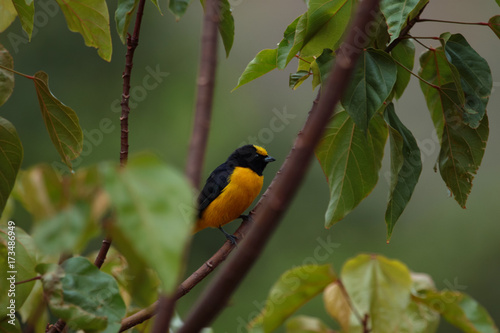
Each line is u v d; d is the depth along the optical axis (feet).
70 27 20.61
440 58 20.10
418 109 69.46
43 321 14.15
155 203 5.41
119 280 17.33
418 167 19.30
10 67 16.87
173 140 75.77
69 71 72.33
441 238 76.38
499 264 74.38
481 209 76.18
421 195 79.05
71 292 13.14
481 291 73.67
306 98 72.28
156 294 15.03
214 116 74.95
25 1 19.52
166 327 5.78
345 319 18.21
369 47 18.22
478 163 19.99
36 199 5.83
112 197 5.46
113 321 13.00
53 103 17.51
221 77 74.95
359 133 20.42
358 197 20.76
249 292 73.10
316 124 5.43
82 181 5.80
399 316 16.71
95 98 73.26
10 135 15.31
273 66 21.45
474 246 75.51
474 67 19.19
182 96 77.10
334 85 5.49
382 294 16.88
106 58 20.94
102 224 5.79
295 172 5.44
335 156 20.68
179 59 78.48
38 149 69.10
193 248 72.28
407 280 17.03
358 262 17.44
